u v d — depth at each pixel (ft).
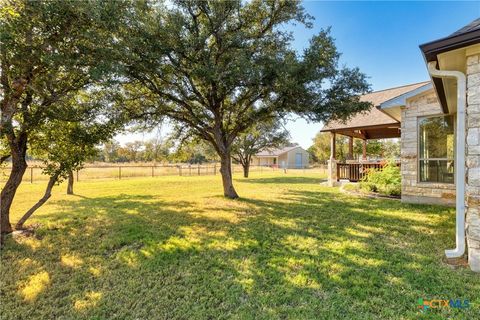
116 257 11.87
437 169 20.79
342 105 21.53
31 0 11.09
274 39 22.13
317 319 7.07
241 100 24.50
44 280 9.82
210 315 7.51
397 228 14.89
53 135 15.46
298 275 9.53
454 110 18.75
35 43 12.26
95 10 12.03
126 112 21.47
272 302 7.97
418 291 8.19
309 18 22.40
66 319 7.61
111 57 14.62
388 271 9.59
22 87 13.02
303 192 31.27
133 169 70.79
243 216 18.85
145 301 8.34
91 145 16.58
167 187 38.75
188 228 15.92
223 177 27.73
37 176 53.01
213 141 27.22
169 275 10.00
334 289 8.52
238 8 20.76
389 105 22.43
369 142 69.21
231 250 12.22
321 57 19.39
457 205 10.65
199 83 22.25
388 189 25.18
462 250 10.47
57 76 14.10
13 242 13.76
